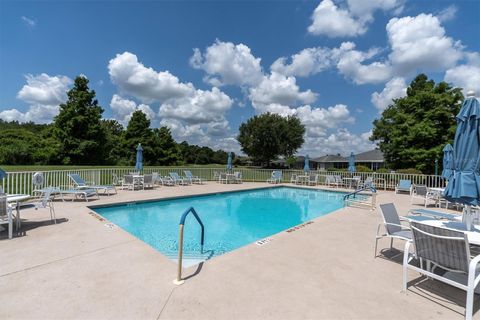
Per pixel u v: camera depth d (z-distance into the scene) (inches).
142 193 420.5
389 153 842.8
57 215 239.8
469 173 125.1
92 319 84.4
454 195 129.3
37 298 96.6
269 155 1407.5
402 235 144.4
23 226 200.7
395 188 483.2
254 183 650.2
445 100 652.7
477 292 99.7
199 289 106.1
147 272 121.3
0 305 91.3
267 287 109.3
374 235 194.5
